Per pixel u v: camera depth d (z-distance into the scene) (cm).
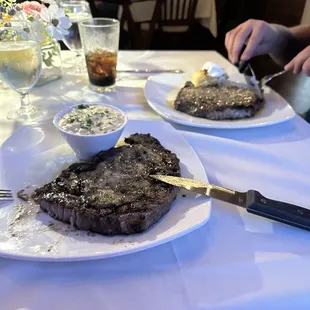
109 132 73
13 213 59
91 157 75
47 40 110
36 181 68
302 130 95
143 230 55
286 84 145
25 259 50
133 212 55
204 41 313
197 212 59
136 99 110
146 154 72
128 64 139
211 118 96
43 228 56
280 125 97
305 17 284
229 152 83
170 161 70
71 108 81
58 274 50
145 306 46
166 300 47
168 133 85
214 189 65
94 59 111
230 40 131
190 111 98
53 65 120
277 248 56
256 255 55
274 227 60
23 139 81
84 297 47
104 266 52
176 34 310
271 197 69
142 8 288
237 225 60
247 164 79
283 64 150
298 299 49
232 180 73
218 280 50
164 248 55
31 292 48
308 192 70
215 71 113
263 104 105
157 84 116
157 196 59
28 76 93
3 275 50
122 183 62
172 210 61
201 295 48
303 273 52
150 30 285
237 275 51
